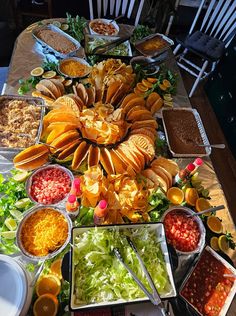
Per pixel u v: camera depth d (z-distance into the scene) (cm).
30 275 73
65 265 73
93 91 114
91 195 85
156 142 108
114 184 90
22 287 66
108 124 99
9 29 189
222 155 198
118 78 115
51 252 77
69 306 65
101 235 76
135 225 79
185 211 91
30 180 90
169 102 127
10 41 189
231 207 174
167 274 74
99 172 89
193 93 229
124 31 160
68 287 71
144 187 94
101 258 75
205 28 223
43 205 83
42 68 126
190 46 200
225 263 81
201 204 94
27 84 121
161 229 80
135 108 111
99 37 145
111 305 68
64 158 96
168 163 101
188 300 77
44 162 95
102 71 118
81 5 218
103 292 70
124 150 98
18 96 108
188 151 110
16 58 134
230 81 199
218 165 192
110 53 140
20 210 85
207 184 104
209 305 77
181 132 116
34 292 72
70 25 152
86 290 70
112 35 149
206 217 92
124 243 77
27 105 107
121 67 123
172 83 134
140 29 158
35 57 136
